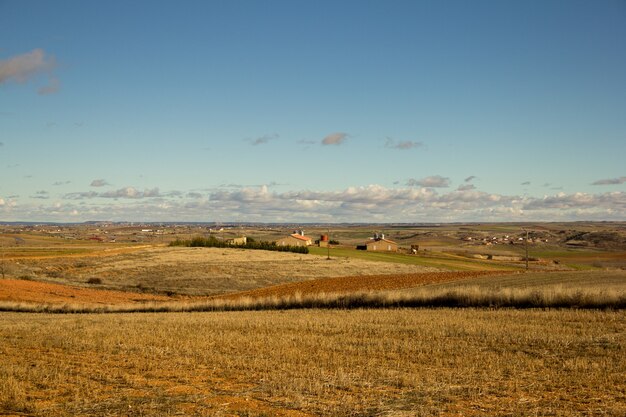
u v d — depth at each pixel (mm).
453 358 19750
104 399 14797
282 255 120625
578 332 24484
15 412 13656
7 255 110312
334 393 15203
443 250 179250
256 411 13562
